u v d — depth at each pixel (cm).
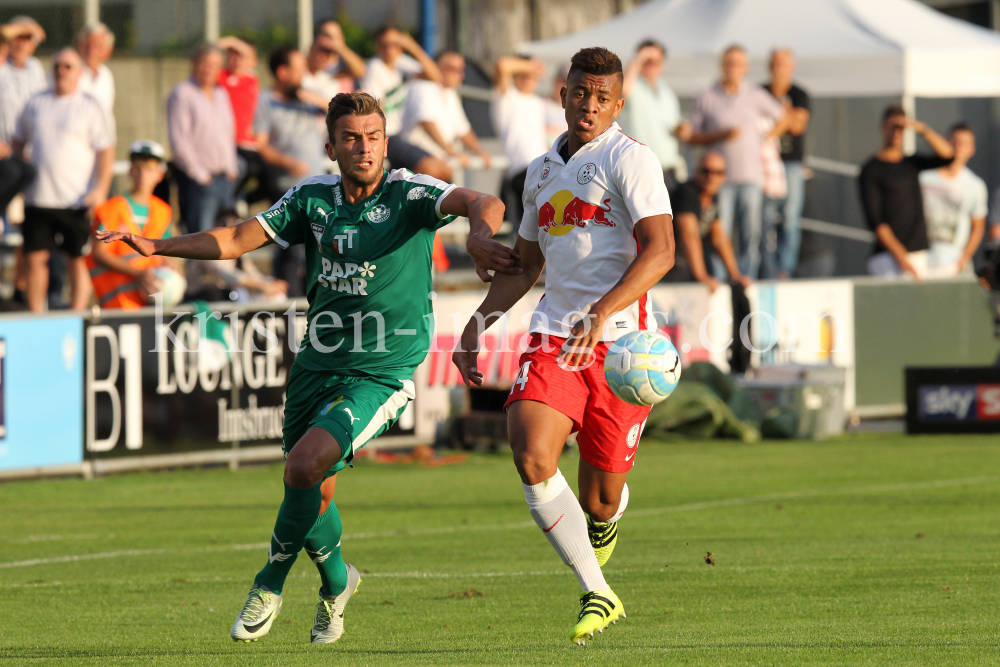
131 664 1692
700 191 4938
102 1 5781
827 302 5069
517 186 5347
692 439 4538
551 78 6369
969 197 5875
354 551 2689
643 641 1788
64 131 4384
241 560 2619
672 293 4759
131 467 3812
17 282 4609
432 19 6744
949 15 8600
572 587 2264
